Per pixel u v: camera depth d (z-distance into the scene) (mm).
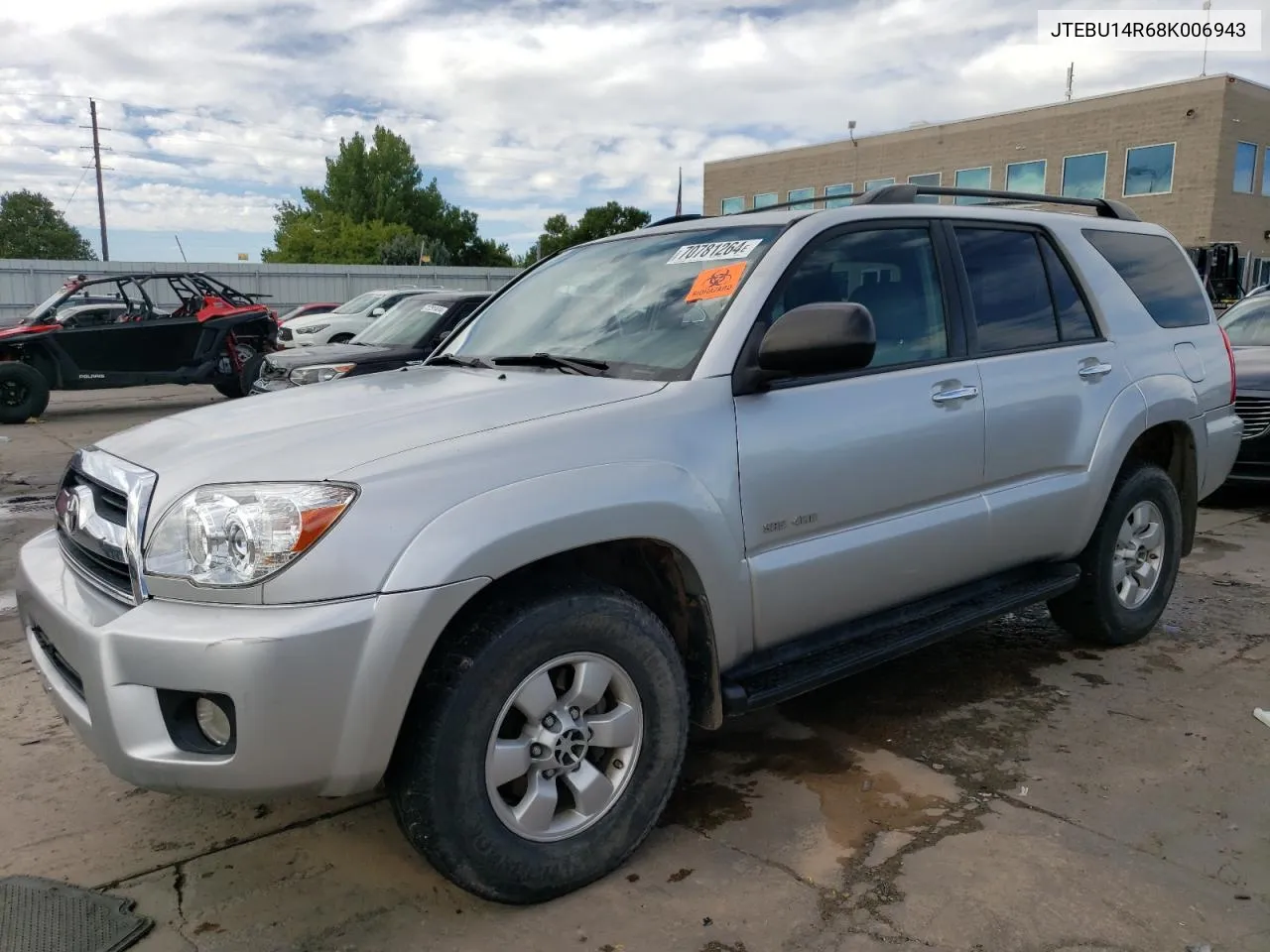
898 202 3531
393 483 2279
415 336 8867
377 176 64438
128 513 2363
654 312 3156
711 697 2826
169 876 2703
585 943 2398
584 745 2572
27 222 89125
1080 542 3984
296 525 2186
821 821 2957
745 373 2873
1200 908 2500
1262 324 8406
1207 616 4891
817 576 2994
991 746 3461
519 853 2459
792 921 2471
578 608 2480
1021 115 32250
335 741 2189
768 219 3334
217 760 2188
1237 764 3303
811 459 2951
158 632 2166
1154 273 4504
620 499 2514
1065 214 4168
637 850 2779
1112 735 3539
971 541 3467
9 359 13172
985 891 2584
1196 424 4449
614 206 64125
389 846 2848
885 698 3902
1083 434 3871
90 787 3207
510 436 2490
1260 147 29375
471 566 2271
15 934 2434
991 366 3551
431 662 2346
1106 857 2740
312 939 2426
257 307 14984
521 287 3938
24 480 8984
